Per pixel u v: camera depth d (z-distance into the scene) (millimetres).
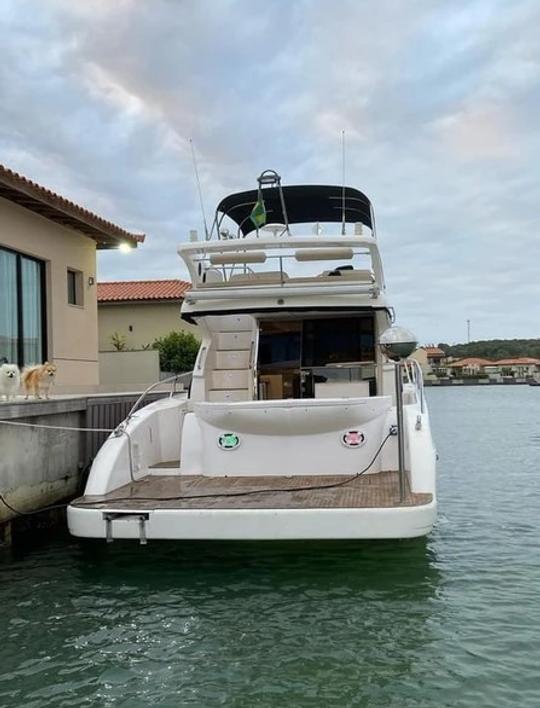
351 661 4633
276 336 9523
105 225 15094
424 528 5562
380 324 8562
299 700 4148
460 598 5801
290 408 6941
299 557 6723
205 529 5664
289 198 9227
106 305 28922
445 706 4074
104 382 20422
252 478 7070
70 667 4590
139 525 5742
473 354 166750
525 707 4062
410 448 6516
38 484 7902
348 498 5949
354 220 9961
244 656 4711
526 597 5852
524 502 10750
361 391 7992
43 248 13805
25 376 9133
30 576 6445
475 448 20188
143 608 5578
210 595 5828
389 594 5828
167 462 8078
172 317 28750
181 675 4465
